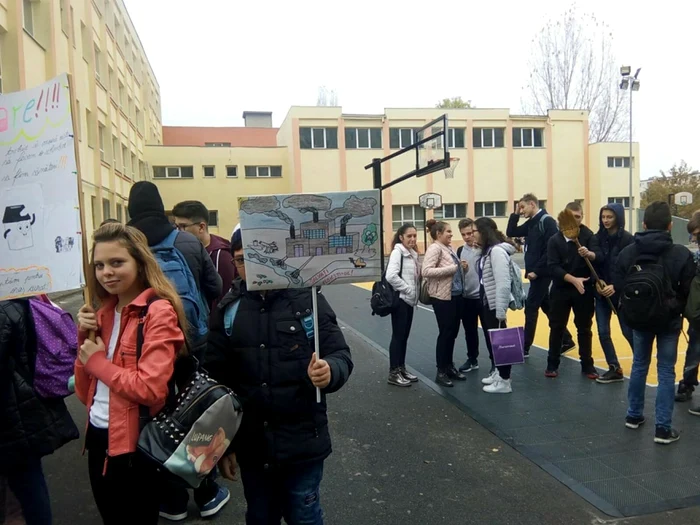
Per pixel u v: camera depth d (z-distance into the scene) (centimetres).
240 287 239
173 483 205
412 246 598
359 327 940
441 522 322
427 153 1223
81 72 1898
